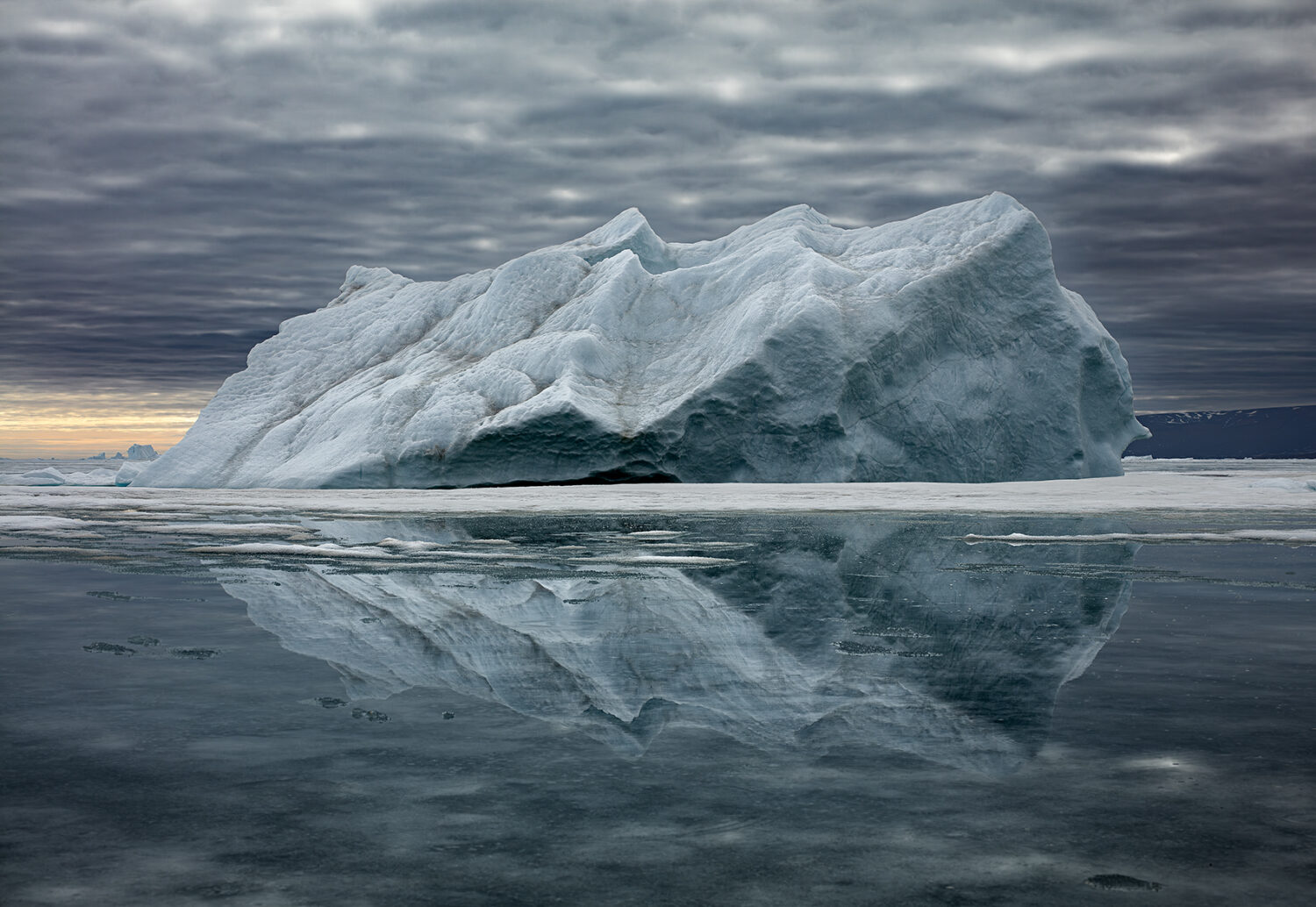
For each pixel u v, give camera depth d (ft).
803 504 87.10
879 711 15.94
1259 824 10.66
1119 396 154.61
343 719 15.31
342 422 150.30
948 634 23.36
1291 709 15.97
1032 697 16.88
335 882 9.10
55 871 9.31
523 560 40.81
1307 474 194.39
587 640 22.49
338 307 188.24
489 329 164.86
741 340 139.74
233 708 16.05
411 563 39.32
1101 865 9.53
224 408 168.96
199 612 26.40
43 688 17.44
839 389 135.23
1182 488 118.83
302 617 25.73
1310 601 28.96
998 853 9.82
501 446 134.92
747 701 16.72
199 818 10.80
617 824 10.68
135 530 57.41
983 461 141.49
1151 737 14.28
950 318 144.56
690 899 8.72
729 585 32.68
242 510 81.35
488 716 15.62
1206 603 28.45
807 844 10.09
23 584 32.37
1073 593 30.78
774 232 170.30
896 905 8.60
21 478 189.57
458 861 9.61
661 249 183.73
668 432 132.87
